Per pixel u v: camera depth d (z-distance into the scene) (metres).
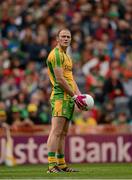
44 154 41.00
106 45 54.78
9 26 57.19
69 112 26.48
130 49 55.41
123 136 41.88
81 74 50.69
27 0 59.59
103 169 29.05
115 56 53.53
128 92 50.16
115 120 46.97
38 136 41.06
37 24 56.97
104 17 57.91
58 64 26.20
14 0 59.72
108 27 56.88
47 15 57.78
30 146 40.94
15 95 46.91
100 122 46.34
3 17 58.31
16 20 57.69
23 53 53.59
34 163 40.88
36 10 58.47
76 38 54.97
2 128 41.22
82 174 24.44
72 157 41.16
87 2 59.16
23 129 41.72
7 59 52.69
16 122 43.47
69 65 26.81
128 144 41.84
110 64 51.94
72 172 25.78
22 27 56.97
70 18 57.59
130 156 41.84
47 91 47.75
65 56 26.62
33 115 44.44
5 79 50.25
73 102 26.58
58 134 26.25
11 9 59.00
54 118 26.34
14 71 51.06
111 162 41.56
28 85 48.69
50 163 26.17
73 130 42.00
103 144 41.62
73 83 26.98
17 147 40.81
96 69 51.19
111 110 47.56
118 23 57.53
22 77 50.22
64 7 58.44
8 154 39.88
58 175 23.94
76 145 41.28
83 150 41.34
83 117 45.16
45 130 41.84
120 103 48.47
